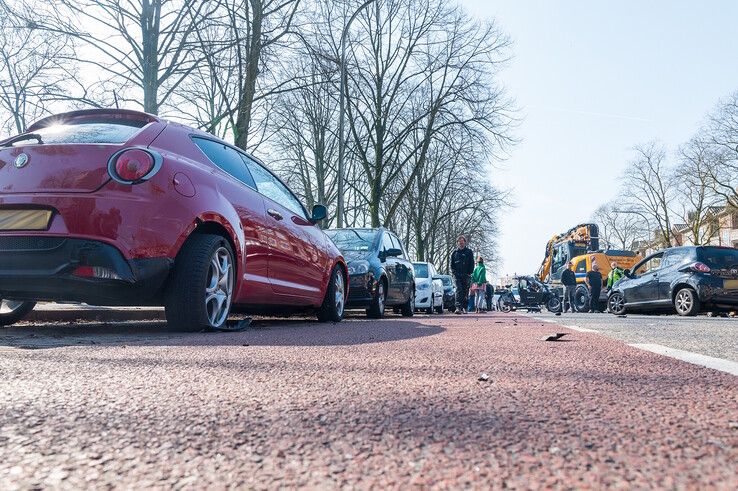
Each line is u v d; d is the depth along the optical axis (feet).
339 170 70.13
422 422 4.94
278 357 9.43
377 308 30.09
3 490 3.31
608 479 3.46
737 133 120.47
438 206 129.29
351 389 6.52
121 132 14.05
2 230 12.79
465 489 3.32
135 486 3.40
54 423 4.85
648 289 45.62
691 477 3.49
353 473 3.60
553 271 85.46
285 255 18.75
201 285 14.11
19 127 37.04
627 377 7.59
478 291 64.23
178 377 7.23
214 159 16.12
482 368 8.32
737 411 5.47
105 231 12.65
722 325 22.81
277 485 3.40
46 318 18.80
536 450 4.09
